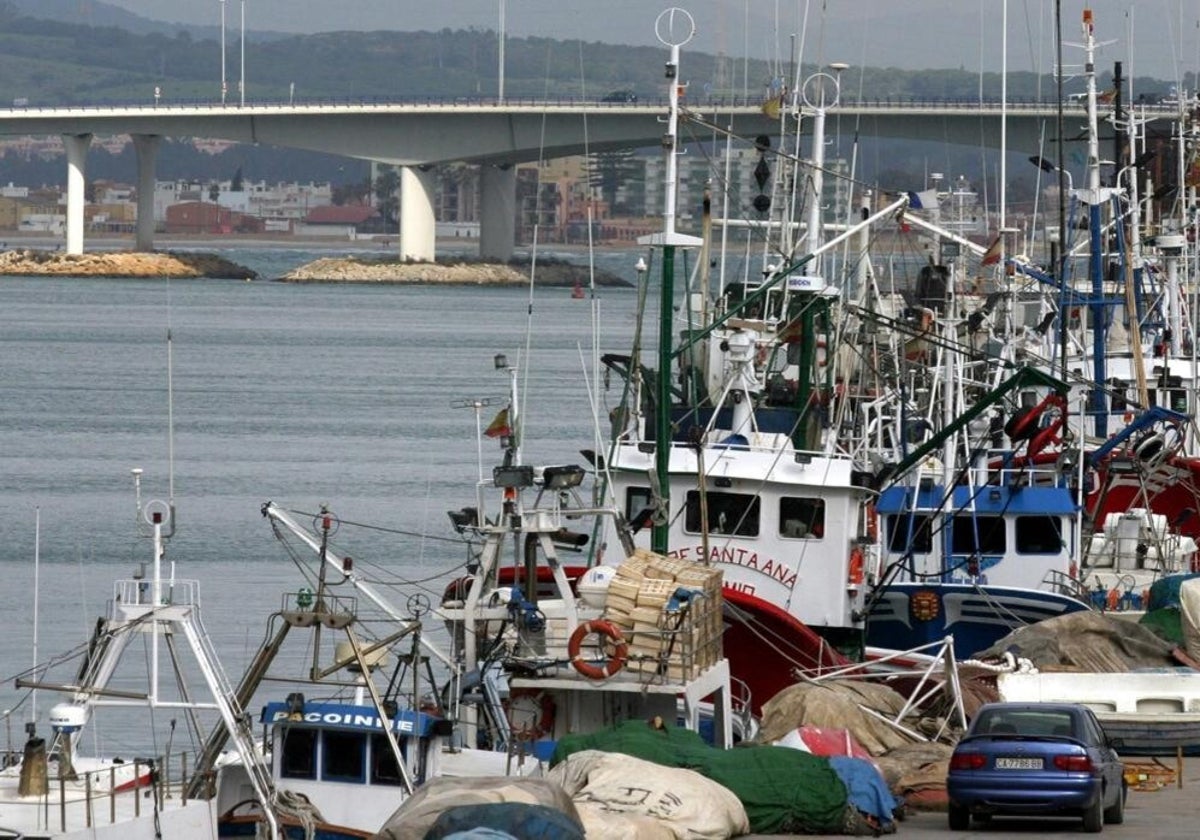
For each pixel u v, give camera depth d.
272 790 57.88
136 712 94.75
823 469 89.19
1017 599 94.94
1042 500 101.75
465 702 69.94
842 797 62.22
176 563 150.12
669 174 87.00
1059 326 130.38
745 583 89.44
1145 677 83.75
